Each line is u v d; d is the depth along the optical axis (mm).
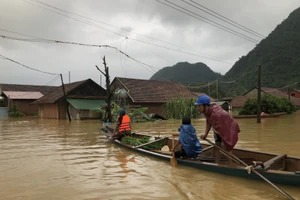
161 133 14859
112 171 6961
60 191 5512
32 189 5652
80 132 15969
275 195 5137
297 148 9766
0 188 5730
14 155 9141
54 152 9609
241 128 16625
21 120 28594
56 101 29344
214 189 5512
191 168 7004
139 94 29906
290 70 65375
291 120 23422
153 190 5512
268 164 5715
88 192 5434
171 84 36250
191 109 26688
